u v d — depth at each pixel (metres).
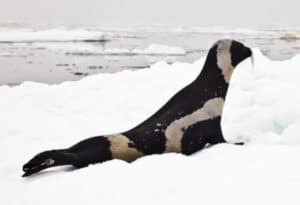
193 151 4.80
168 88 8.17
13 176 4.54
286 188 3.16
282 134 5.21
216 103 4.95
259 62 8.23
